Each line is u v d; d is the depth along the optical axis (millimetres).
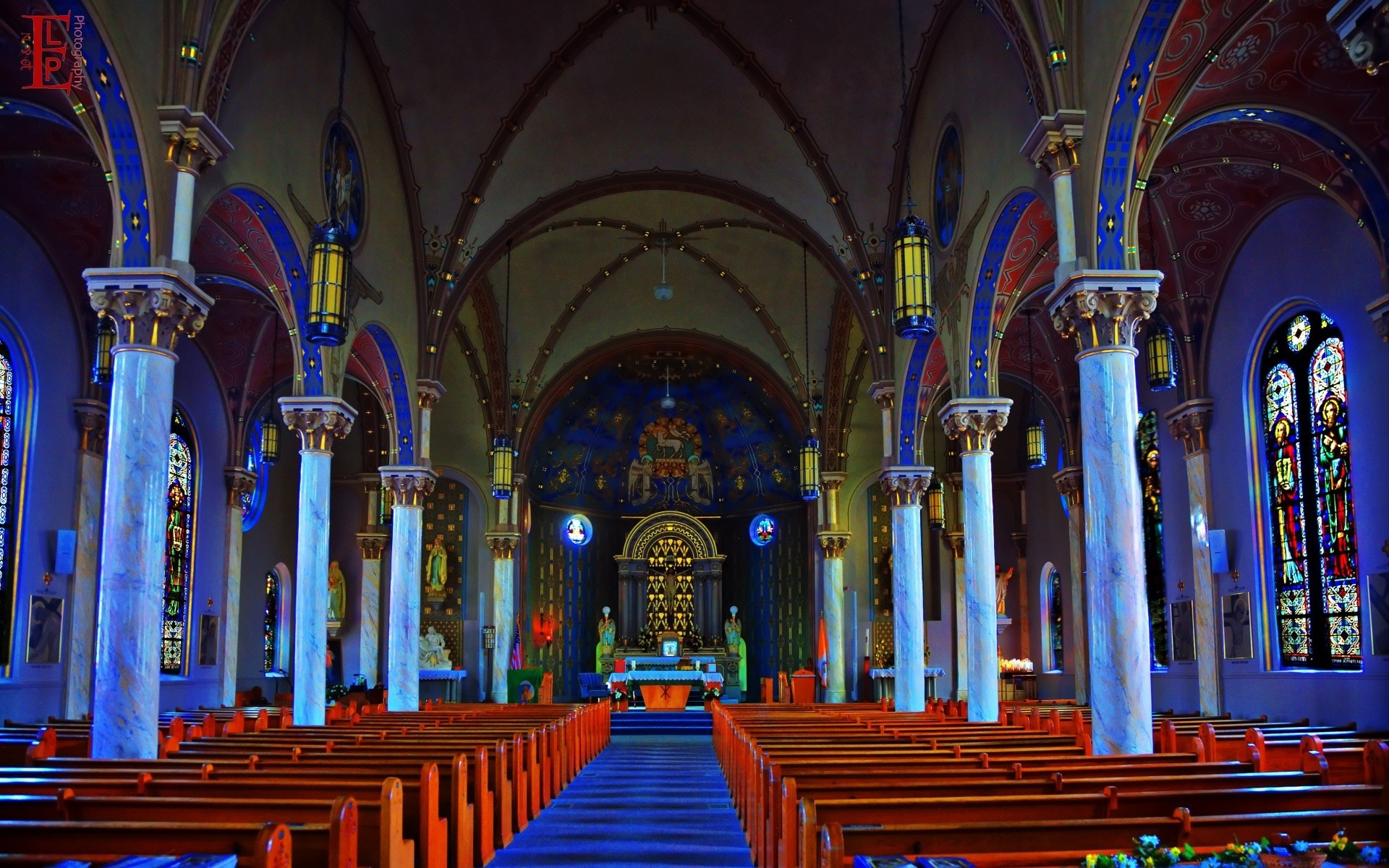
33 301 19625
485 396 32750
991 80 16016
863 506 35344
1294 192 17969
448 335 23375
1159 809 7285
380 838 6973
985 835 6340
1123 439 12469
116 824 6453
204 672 26344
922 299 13266
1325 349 17828
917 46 19484
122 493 12461
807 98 21203
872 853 6297
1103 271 12547
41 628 19469
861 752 10680
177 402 25312
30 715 19156
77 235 20156
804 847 6203
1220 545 20062
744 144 22953
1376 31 7051
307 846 6426
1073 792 7922
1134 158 12633
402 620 22641
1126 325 12633
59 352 20281
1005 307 17891
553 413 36156
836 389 32406
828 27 19875
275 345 27188
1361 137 15016
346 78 18906
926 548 34656
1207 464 20594
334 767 9625
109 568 12367
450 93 21094
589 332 33531
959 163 17875
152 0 12867
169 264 12789
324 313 13430
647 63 21391
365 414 34656
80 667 20188
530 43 20531
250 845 6426
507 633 32719
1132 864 5328
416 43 20031
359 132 19562
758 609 38719
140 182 12688
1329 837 6430
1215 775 8164
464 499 35344
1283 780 8117
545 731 14297
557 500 38312
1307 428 18312
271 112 15648
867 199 22125
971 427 17969
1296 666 18484
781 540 38062
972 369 17922
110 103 12430
